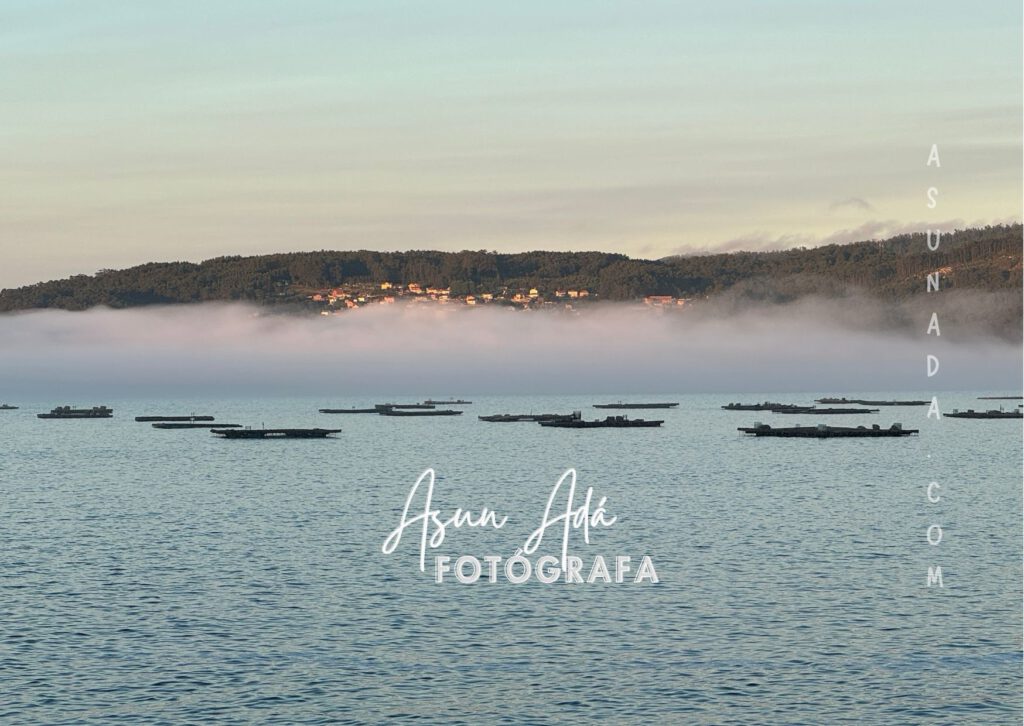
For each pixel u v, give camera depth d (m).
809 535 81.94
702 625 53.25
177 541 80.56
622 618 54.75
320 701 42.88
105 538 82.31
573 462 158.88
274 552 74.75
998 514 94.50
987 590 60.44
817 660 47.59
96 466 157.25
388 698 43.25
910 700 42.81
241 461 165.00
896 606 56.75
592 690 44.06
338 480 133.38
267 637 51.47
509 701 42.91
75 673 46.00
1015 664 46.94
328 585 62.81
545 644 50.31
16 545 78.75
